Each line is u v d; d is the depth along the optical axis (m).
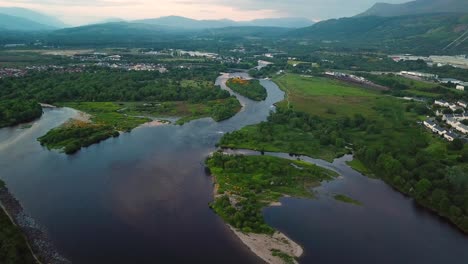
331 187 135.50
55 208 114.50
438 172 133.00
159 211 114.62
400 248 100.69
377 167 148.62
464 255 98.75
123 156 158.50
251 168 143.62
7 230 97.12
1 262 85.25
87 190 126.50
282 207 119.19
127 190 127.44
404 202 126.38
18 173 138.00
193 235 103.06
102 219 109.44
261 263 92.50
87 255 93.62
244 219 109.12
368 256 96.69
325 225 110.12
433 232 108.75
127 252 95.25
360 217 115.44
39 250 94.25
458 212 112.25
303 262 93.31
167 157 158.88
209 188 131.12
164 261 92.44
